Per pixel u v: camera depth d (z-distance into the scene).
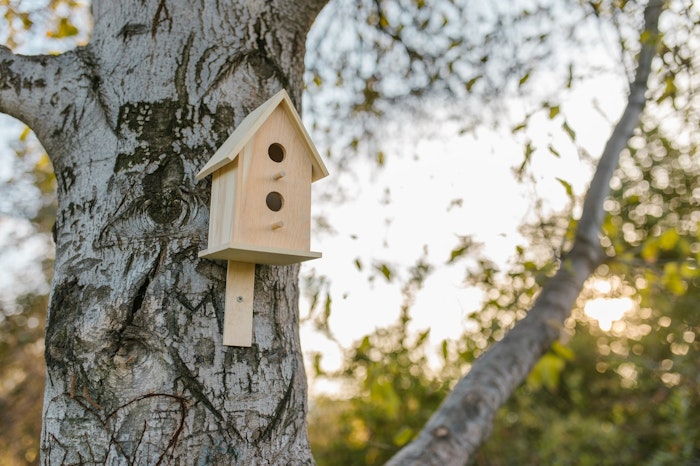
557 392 7.65
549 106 3.03
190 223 1.83
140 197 1.83
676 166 6.83
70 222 1.87
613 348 7.96
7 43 3.62
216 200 1.85
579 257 3.77
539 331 3.42
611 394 7.74
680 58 3.19
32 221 7.35
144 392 1.65
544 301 3.61
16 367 7.70
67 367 1.70
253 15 2.16
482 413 2.92
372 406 5.93
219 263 1.84
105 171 1.88
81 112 1.97
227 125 1.97
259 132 1.90
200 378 1.69
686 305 6.99
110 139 1.91
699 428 6.17
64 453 1.64
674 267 3.64
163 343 1.69
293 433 1.83
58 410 1.69
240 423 1.71
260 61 2.12
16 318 7.50
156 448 1.62
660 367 7.14
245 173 1.82
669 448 6.25
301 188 1.97
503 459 6.43
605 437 6.61
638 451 6.51
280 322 1.92
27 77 1.99
